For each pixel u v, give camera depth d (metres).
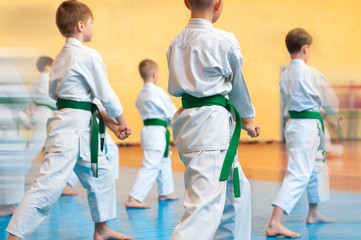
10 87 4.45
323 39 15.84
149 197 5.29
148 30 13.70
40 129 4.75
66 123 2.81
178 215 4.09
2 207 4.10
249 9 14.88
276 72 15.14
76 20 2.95
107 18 13.23
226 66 2.00
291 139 3.50
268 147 13.23
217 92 2.00
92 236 3.30
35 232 3.44
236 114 2.10
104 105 2.92
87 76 2.86
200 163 1.97
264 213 4.04
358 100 15.16
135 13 13.55
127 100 13.41
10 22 11.23
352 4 16.14
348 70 15.88
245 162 9.02
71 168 2.81
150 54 13.72
